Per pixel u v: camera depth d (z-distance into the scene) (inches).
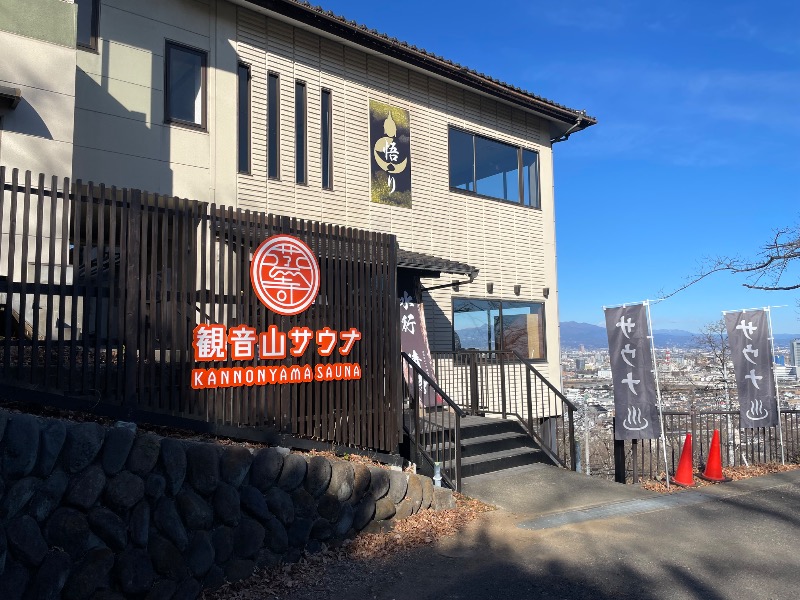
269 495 207.2
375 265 295.3
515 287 531.2
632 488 311.9
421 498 261.6
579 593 189.2
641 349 344.2
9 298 189.9
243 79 400.8
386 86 466.6
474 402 430.0
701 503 292.4
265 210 396.8
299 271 261.4
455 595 189.0
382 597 187.8
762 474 363.9
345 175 436.8
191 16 379.9
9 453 155.1
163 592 173.8
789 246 393.1
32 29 299.0
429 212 482.3
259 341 246.4
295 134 415.8
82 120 335.9
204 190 374.0
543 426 519.5
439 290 477.1
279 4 395.5
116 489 171.0
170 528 179.2
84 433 169.5
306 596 188.1
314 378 265.3
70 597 159.0
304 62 423.2
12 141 287.1
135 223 215.0
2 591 148.6
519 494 295.1
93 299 233.8
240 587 191.8
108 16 350.6
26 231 193.0
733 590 190.5
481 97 529.7
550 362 553.3
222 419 233.5
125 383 210.4
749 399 390.6
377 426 286.8
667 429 400.8
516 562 214.5
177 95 375.2
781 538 240.1
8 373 188.7
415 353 425.4
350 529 231.0
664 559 216.8
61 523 161.2
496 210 529.7
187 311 227.9
